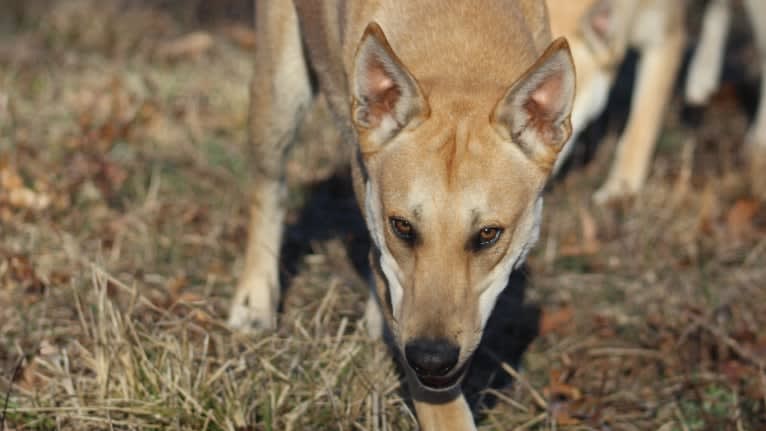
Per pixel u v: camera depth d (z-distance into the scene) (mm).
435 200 7125
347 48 8297
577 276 11258
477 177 7160
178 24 18516
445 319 7047
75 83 14953
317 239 11688
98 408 8211
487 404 9008
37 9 18734
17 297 9930
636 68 17391
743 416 9016
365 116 7465
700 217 12305
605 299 10875
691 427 8953
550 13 11641
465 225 7121
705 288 10828
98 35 17375
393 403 8492
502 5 8109
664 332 10164
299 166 13336
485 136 7289
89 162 12430
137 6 19078
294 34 9516
